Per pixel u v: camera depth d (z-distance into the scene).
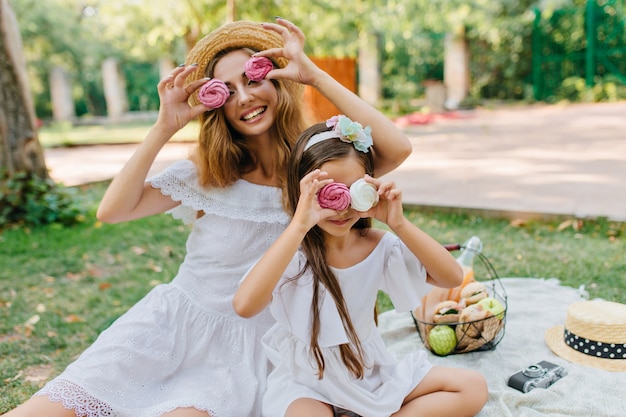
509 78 17.97
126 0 11.70
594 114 13.13
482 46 17.91
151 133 2.11
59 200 5.93
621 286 3.40
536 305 3.12
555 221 4.71
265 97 2.20
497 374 2.45
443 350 2.59
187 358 2.15
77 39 20.77
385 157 2.18
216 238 2.22
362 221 2.12
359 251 2.05
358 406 1.94
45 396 1.88
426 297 2.73
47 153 12.65
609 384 2.30
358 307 2.03
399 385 2.02
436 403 1.99
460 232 4.68
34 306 3.70
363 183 1.84
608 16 16.11
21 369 2.89
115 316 3.45
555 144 9.09
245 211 2.23
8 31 5.83
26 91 5.98
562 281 3.54
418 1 11.68
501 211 4.97
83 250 4.84
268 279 1.83
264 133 2.32
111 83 21.58
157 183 2.20
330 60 8.41
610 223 4.48
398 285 2.03
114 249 4.82
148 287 3.96
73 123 21.86
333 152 1.90
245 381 2.10
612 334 2.42
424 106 17.33
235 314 2.20
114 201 2.11
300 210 1.83
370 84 17.12
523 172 6.98
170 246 4.85
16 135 5.91
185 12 9.80
